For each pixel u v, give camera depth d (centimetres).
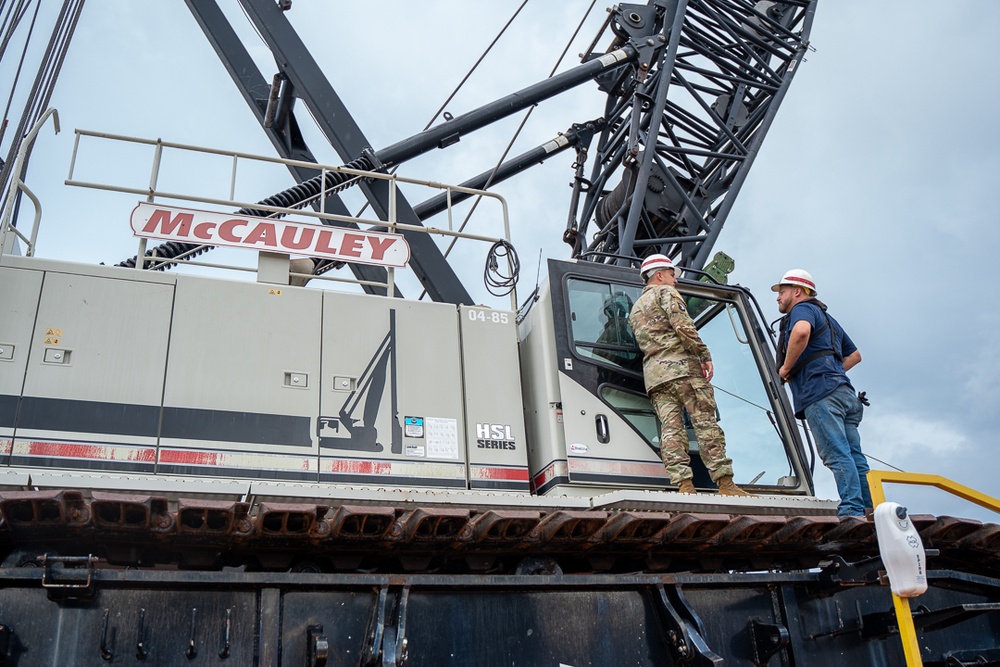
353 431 604
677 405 652
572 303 683
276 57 1023
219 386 585
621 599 534
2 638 411
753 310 727
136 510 455
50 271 579
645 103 1358
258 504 500
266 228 670
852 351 739
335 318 633
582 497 589
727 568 629
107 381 564
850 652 572
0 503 430
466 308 676
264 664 445
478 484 623
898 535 488
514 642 503
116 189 660
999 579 628
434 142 1084
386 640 455
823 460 680
